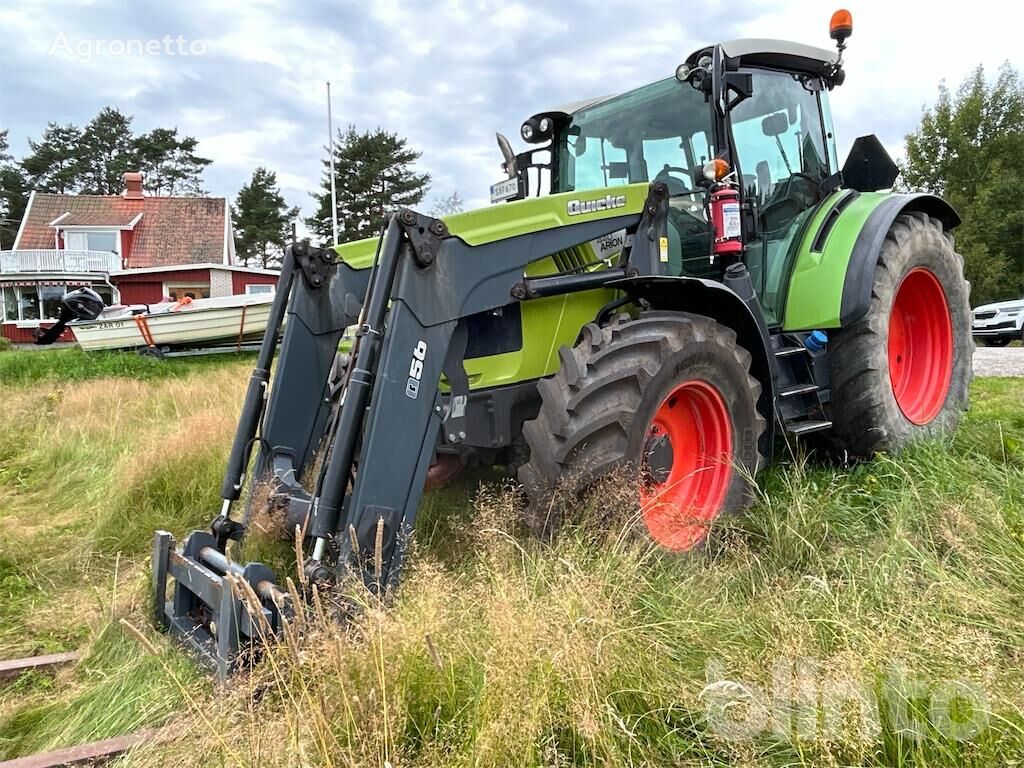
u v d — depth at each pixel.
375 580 2.37
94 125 58.19
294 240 3.42
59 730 2.26
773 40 4.20
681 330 3.10
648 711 1.91
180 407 7.24
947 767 1.72
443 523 3.32
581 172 4.66
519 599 2.10
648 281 3.11
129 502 4.17
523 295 2.98
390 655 1.91
